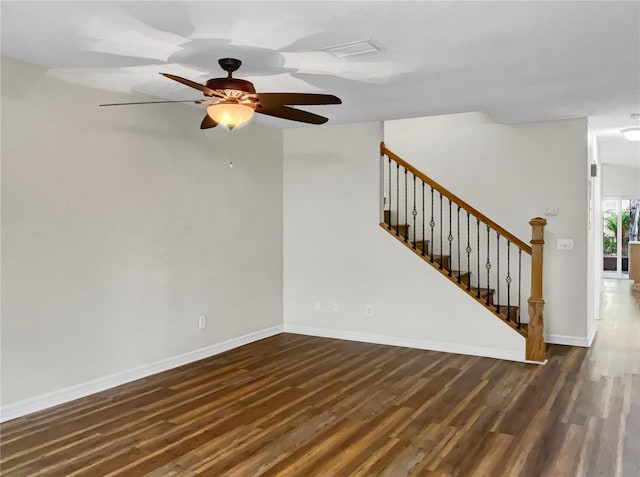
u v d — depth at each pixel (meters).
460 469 2.74
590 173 5.73
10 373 3.40
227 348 5.27
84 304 3.86
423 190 5.74
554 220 5.51
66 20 2.69
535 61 3.39
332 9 2.54
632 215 12.02
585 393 3.95
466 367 4.66
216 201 5.10
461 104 4.68
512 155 5.72
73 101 3.75
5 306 3.36
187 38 2.95
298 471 2.72
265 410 3.61
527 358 4.83
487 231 5.60
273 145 5.96
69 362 3.76
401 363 4.80
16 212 3.41
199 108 4.85
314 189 5.96
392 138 6.41
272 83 3.93
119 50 3.18
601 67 3.53
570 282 5.46
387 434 3.20
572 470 2.73
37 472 2.70
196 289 4.87
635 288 10.16
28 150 3.47
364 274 5.68
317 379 4.32
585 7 2.54
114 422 3.38
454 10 2.57
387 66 3.49
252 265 5.64
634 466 2.77
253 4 2.48
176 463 2.81
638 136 5.88
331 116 5.25
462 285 5.16
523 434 3.19
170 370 4.56
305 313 6.06
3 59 3.32
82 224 3.83
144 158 4.33
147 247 4.37
